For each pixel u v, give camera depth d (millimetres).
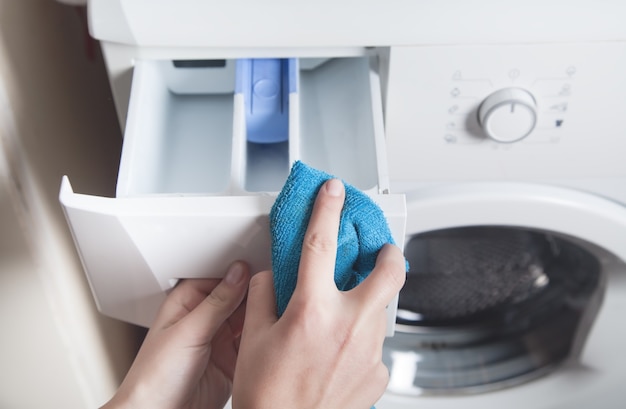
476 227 697
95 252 472
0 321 647
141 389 503
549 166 591
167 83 614
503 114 537
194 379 532
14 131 564
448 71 530
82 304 729
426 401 824
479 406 824
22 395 747
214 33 515
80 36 803
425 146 582
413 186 614
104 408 501
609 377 814
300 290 403
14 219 571
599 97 542
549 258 781
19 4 604
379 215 426
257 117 558
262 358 416
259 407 417
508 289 826
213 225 432
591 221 615
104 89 880
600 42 510
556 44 512
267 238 448
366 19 504
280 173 568
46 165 642
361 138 558
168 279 506
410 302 829
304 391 420
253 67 567
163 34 516
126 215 423
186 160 582
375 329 425
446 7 499
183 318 500
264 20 508
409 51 520
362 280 462
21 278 614
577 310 799
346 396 436
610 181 607
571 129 563
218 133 602
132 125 512
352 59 604
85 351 740
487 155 585
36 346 684
